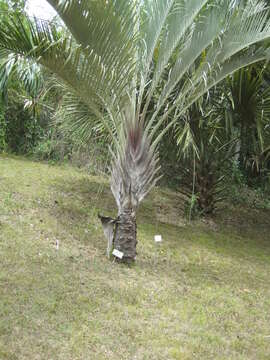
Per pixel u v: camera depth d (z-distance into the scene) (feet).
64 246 15.19
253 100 18.25
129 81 13.39
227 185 26.89
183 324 11.02
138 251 16.55
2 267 12.47
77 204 20.94
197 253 17.66
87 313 10.75
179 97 14.56
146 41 14.03
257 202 30.83
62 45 11.94
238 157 28.91
